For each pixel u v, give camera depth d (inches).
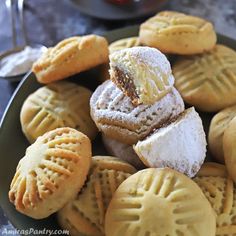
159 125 9.6
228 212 8.7
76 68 10.8
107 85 10.4
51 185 8.5
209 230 8.0
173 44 11.0
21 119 10.8
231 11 15.4
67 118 10.6
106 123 9.9
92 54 10.8
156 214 7.9
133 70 9.3
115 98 10.0
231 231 8.7
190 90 11.1
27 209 8.6
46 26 15.3
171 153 8.8
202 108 11.1
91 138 10.8
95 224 8.9
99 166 9.4
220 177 9.4
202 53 11.5
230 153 9.2
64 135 9.3
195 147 9.0
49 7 16.1
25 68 13.6
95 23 15.2
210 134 10.4
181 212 8.0
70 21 15.4
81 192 9.0
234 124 9.4
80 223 8.9
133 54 9.4
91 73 11.8
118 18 14.5
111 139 10.3
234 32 14.6
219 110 11.1
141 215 8.0
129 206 8.2
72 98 10.9
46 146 9.1
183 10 15.5
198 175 9.4
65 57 10.7
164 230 7.8
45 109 10.8
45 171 8.7
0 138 10.7
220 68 11.2
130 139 9.7
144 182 8.4
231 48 12.4
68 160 8.8
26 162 9.0
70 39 11.3
